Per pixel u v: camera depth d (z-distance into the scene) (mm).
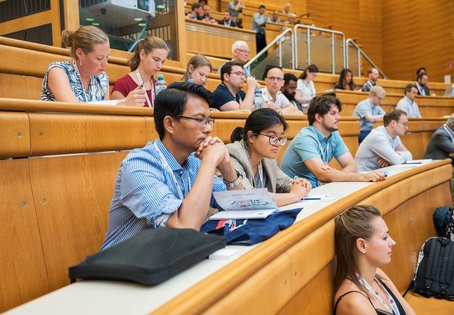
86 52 2281
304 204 1859
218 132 2627
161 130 1508
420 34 12164
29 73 2719
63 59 2928
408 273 2643
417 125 5551
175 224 1320
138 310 757
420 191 2932
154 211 1332
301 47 8383
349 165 3176
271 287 1049
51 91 2268
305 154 2885
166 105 1475
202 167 1436
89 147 1731
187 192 1521
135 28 3967
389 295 1795
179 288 854
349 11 12750
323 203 1863
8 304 1354
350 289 1579
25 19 3656
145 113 2021
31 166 1519
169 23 4387
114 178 1839
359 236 1604
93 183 1736
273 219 1355
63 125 1632
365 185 2391
